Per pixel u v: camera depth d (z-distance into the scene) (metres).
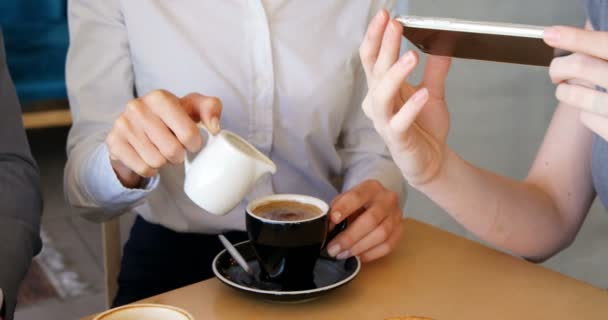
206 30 1.31
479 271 1.03
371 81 0.89
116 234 1.59
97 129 1.28
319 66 1.36
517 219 1.15
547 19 2.61
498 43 0.77
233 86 1.33
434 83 1.02
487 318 0.89
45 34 3.61
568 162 1.21
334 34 1.39
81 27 1.31
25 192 1.12
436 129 1.03
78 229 2.97
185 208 1.36
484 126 2.62
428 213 2.59
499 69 2.57
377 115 0.89
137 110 0.98
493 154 2.68
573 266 2.69
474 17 2.50
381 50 0.84
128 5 1.29
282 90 1.36
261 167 0.97
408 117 0.87
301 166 1.42
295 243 0.95
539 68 2.62
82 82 1.31
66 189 1.25
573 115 1.21
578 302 0.94
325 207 1.01
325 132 1.40
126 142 1.00
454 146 2.61
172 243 1.39
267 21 1.31
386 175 1.42
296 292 0.91
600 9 1.09
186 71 1.30
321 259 1.06
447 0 2.46
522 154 2.72
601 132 0.76
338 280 1.00
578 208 1.22
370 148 1.47
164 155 0.98
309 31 1.36
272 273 0.98
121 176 1.14
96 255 2.75
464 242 1.13
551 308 0.92
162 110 0.97
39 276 2.56
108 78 1.32
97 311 2.34
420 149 0.99
